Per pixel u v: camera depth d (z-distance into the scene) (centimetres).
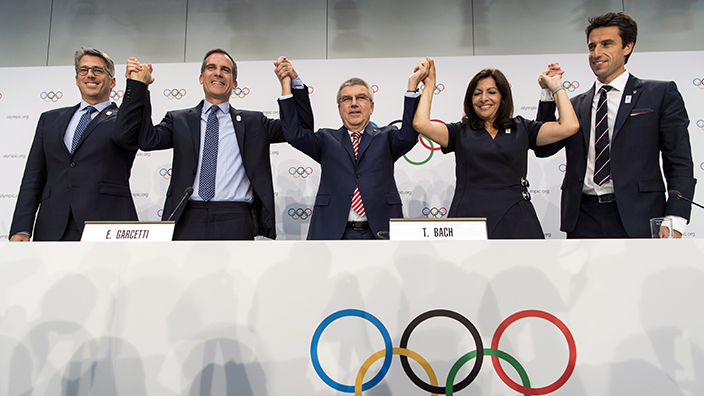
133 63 234
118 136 228
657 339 130
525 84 330
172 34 367
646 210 218
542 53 356
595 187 232
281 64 245
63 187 232
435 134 225
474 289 134
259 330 133
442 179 321
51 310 137
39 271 139
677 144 225
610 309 132
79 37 365
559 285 133
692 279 133
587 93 250
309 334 132
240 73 340
